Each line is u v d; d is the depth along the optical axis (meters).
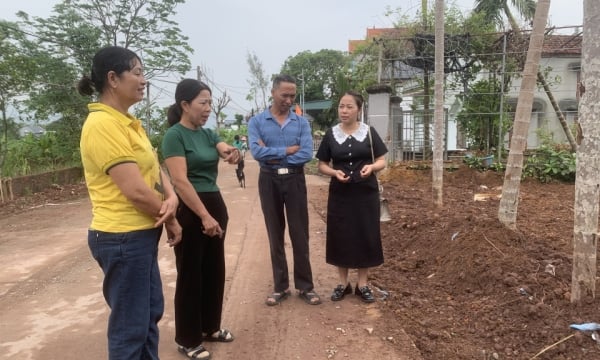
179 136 3.36
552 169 12.28
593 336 3.35
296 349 3.65
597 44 3.39
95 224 2.57
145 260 2.61
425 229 6.25
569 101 19.02
